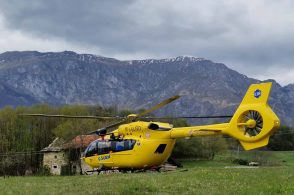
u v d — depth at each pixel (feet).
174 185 66.64
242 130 86.94
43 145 367.45
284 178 75.05
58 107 453.17
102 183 70.28
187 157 427.33
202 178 75.46
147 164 101.50
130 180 72.64
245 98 87.66
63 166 292.20
